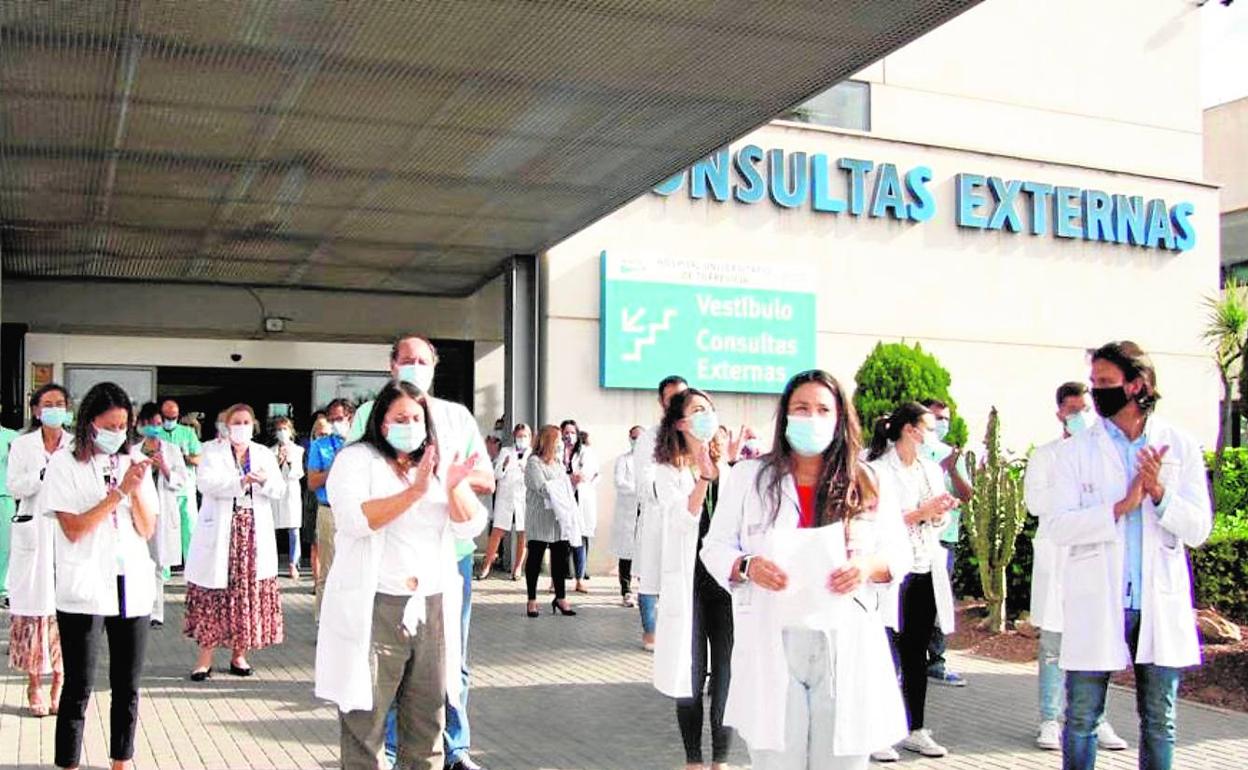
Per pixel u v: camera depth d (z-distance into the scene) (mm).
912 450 6844
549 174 11039
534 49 7980
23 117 9156
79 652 5738
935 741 7098
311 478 10492
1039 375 18609
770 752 4094
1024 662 9727
